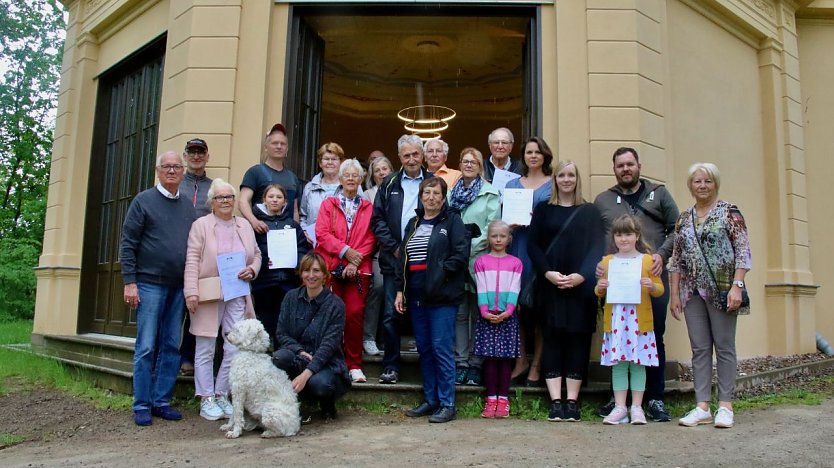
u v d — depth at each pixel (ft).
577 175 14.02
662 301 13.80
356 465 10.09
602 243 13.83
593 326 13.71
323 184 16.88
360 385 14.38
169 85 18.71
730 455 10.64
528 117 18.97
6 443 12.20
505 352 13.55
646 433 12.25
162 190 14.05
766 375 18.31
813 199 26.20
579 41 17.75
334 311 13.10
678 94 20.83
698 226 13.21
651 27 18.30
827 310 25.77
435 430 12.48
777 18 25.29
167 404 13.82
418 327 13.69
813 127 26.55
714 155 22.09
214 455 10.83
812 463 10.19
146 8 22.59
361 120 37.88
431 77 33.96
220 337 15.78
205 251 13.93
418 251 13.66
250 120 17.66
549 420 13.38
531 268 14.35
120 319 22.54
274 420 11.82
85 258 24.31
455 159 38.11
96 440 12.28
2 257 42.37
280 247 14.73
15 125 53.42
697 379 13.33
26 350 21.95
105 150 25.29
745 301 12.75
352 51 30.63
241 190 15.78
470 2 18.22
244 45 18.01
